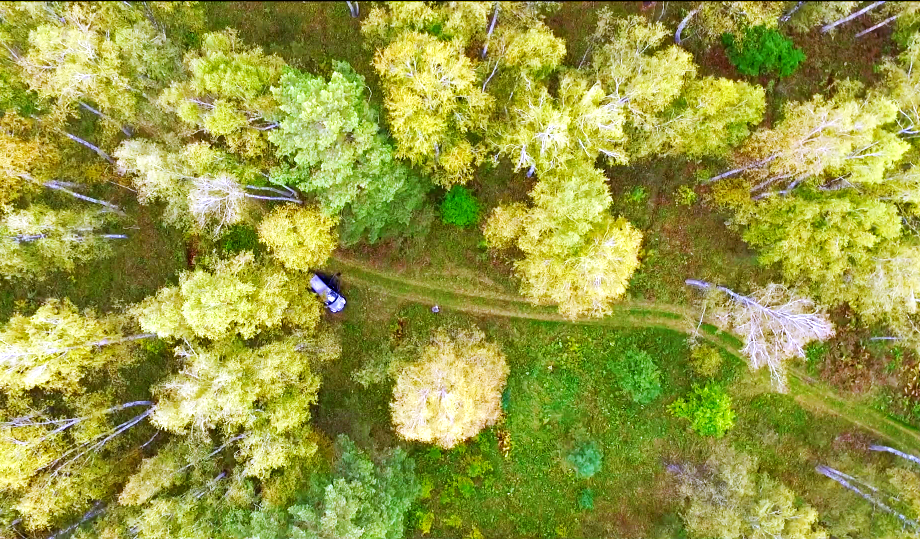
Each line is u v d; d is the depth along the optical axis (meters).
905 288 28.11
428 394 27.98
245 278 29.48
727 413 33.53
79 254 31.86
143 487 28.22
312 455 31.27
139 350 33.69
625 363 35.06
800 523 30.34
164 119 29.77
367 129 25.92
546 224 28.19
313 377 31.33
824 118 26.70
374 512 27.80
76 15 26.94
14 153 28.80
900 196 27.81
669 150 33.19
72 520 31.39
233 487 29.27
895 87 31.08
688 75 33.28
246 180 28.48
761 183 32.72
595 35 32.88
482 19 28.81
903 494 32.66
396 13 28.17
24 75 28.34
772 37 34.72
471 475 35.06
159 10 31.39
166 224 32.25
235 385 27.00
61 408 32.88
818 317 31.33
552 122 24.94
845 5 33.69
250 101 26.78
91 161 34.00
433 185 33.25
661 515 35.31
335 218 30.00
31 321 27.67
